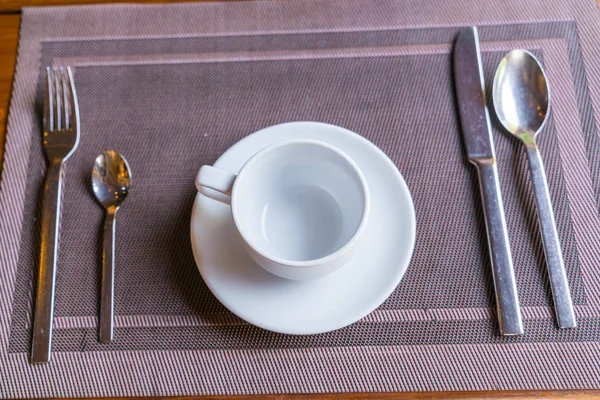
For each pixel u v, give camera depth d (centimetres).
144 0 63
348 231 45
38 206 53
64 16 62
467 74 57
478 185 53
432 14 61
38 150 56
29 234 52
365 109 57
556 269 48
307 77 58
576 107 56
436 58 59
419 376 46
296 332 43
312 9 62
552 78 57
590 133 55
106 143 56
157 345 48
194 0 62
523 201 52
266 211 48
